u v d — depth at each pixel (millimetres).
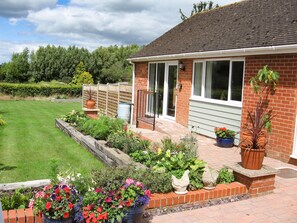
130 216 3945
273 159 8297
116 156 7094
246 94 9156
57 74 42531
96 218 3576
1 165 7676
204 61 10984
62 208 3582
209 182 5270
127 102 15906
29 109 21719
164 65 13398
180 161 5695
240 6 13055
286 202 5340
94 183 4496
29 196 4703
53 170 5367
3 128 13305
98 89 19703
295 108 7758
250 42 8867
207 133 10898
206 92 11094
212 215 4770
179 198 4973
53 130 12992
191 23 15391
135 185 4004
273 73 7957
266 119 7246
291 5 10094
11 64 40688
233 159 7941
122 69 46156
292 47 7363
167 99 13352
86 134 10438
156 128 11750
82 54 43625
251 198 5484
